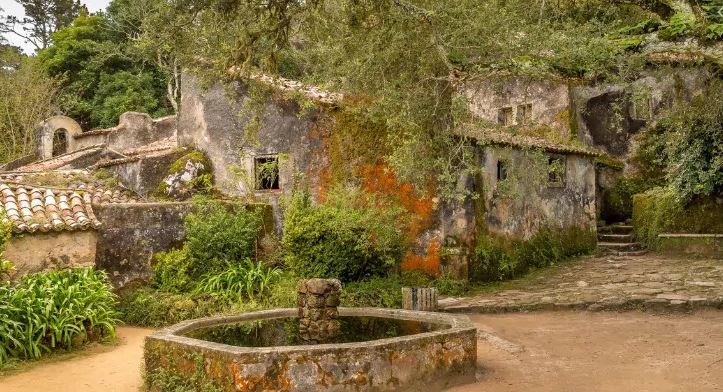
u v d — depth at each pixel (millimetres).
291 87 13148
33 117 29234
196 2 6824
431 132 8805
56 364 7949
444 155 9359
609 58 9031
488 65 8883
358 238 11406
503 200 13398
